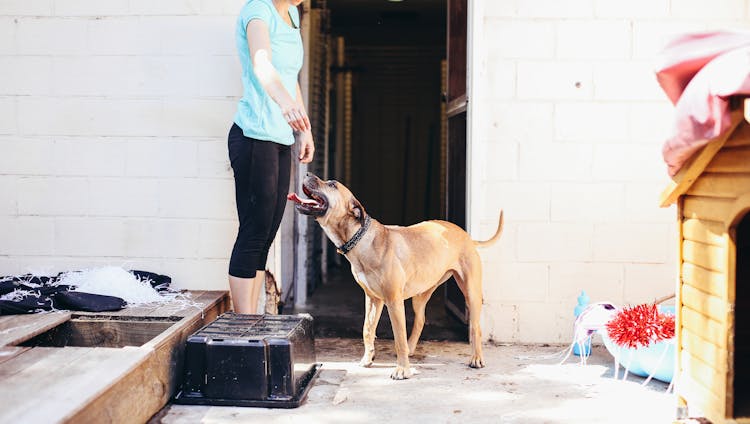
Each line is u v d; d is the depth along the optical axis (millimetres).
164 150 3844
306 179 3066
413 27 8836
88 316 3164
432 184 10586
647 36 3807
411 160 10547
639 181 3840
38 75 3844
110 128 3848
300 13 4941
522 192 3863
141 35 3824
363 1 7477
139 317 3170
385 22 8555
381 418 2617
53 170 3867
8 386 2129
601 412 2711
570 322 3877
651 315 3055
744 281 2480
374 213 10656
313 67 5457
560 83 3830
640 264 3852
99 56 3838
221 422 2549
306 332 3039
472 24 3818
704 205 2273
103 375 2234
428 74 10352
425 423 2568
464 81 4043
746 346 2475
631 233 3848
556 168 3852
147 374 2516
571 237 3861
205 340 2752
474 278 3412
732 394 2127
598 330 3291
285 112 2938
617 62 3814
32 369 2301
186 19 3812
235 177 3305
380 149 10562
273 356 2740
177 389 2848
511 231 3869
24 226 3877
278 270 3916
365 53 10266
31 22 3838
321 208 3053
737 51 1906
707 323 2260
